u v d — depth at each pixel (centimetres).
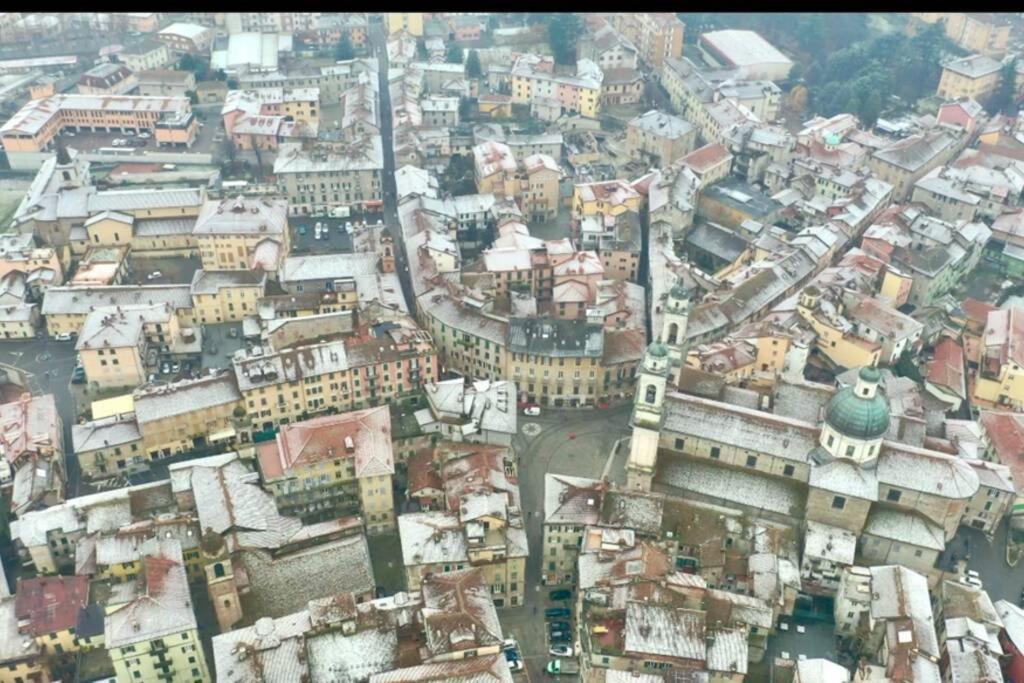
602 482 19300
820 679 15762
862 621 17725
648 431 19125
